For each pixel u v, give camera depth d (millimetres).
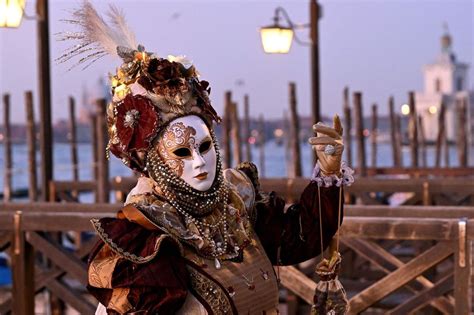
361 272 10102
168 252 3764
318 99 15469
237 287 3861
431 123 62500
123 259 3693
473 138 56000
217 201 3912
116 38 3996
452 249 6223
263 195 4227
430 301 6988
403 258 10695
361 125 20359
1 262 14000
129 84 3914
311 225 4070
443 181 10641
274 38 13500
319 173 4062
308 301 6816
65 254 6973
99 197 14750
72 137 23594
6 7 9867
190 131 3816
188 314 3770
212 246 3855
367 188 10984
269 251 4184
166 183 3828
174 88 3850
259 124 35156
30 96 19859
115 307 3672
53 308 9883
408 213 7273
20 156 78125
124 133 3848
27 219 6855
